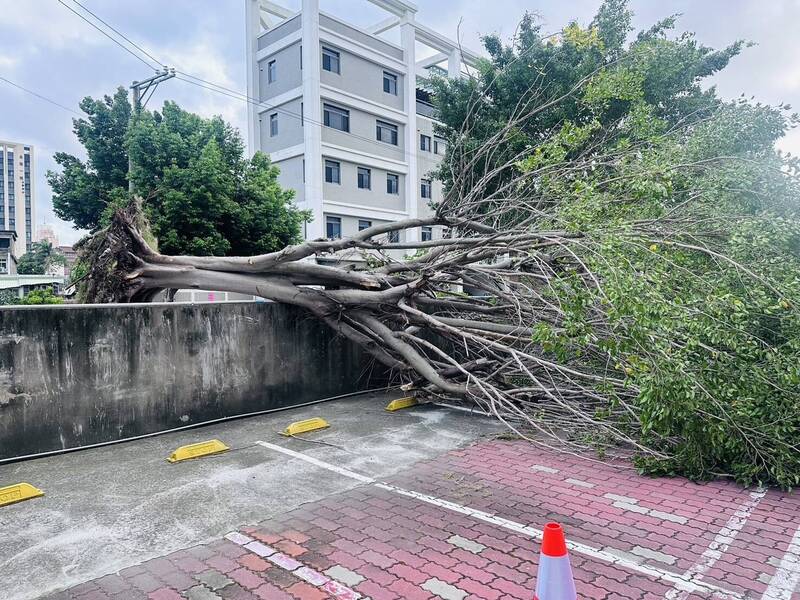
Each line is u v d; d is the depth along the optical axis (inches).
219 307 290.0
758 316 204.4
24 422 224.8
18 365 223.6
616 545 147.0
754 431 187.8
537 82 494.9
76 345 239.3
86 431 241.3
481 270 299.0
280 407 320.2
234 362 296.8
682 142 301.3
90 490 188.9
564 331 212.2
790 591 123.3
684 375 180.9
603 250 202.8
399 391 378.0
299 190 1081.4
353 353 367.2
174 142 613.6
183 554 141.9
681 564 136.3
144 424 260.1
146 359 261.3
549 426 244.7
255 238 660.7
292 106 1082.7
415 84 1254.9
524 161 310.2
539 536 152.6
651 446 220.1
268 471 208.4
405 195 1245.1
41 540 150.3
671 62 465.7
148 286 336.8
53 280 1123.9
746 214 223.3
